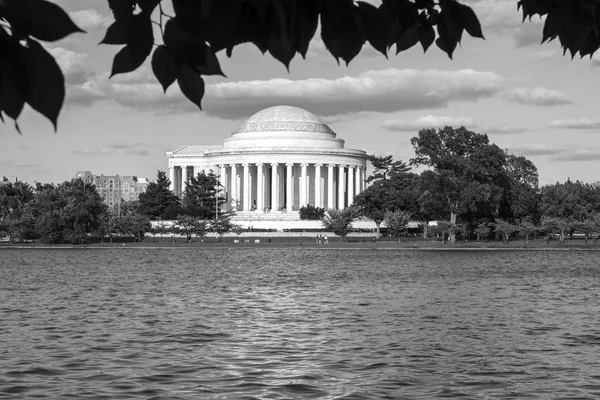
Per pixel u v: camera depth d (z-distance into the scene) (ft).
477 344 137.69
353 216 618.03
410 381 106.11
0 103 15.92
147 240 645.10
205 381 106.32
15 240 614.75
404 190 628.69
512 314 184.96
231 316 182.09
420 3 21.89
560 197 627.05
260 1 19.08
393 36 22.04
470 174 537.24
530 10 24.32
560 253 488.85
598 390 100.12
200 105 19.57
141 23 18.48
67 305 208.64
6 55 15.81
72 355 127.24
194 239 650.84
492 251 512.63
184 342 141.28
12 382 105.91
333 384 104.27
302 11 19.60
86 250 539.70
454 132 544.21
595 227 565.53
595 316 180.34
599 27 23.53
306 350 131.85
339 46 20.52
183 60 18.98
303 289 256.32
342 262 404.57
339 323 168.04
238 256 463.83
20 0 15.48
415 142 548.31
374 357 124.77
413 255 468.34
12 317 180.75
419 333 152.05
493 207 570.87
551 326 162.30
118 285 274.77
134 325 165.68
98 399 95.55
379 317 178.81
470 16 21.07
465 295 234.17
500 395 97.35
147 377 109.09
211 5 18.93
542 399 95.09
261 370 114.21
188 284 277.85
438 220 608.19
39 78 15.93
